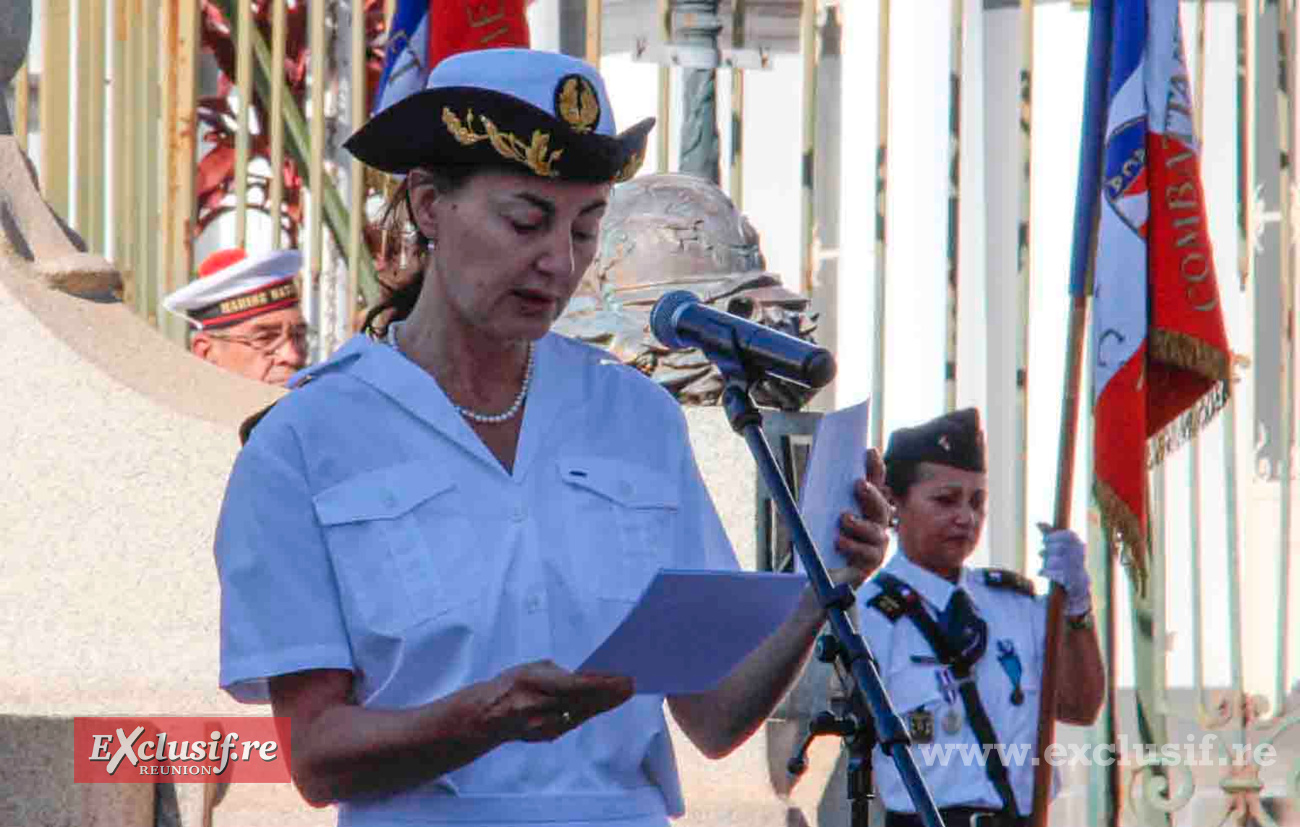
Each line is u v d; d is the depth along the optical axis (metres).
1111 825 12.96
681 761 11.05
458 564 6.31
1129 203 11.60
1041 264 20.19
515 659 6.29
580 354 6.80
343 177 18.09
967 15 20.47
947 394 13.95
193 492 11.19
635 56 14.17
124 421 11.28
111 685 11.02
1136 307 11.58
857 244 20.31
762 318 12.13
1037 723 11.19
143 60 16.67
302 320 16.52
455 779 6.30
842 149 20.41
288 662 6.20
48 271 12.05
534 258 6.27
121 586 11.18
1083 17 20.14
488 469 6.43
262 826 10.77
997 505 19.94
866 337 20.27
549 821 6.32
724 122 20.45
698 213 12.44
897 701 11.98
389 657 6.27
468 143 6.20
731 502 11.31
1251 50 17.36
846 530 6.61
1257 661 17.92
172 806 10.86
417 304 6.66
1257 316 18.25
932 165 20.16
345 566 6.28
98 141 16.64
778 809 10.65
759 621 5.87
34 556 11.28
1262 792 15.27
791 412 11.57
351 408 6.41
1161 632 14.63
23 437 11.40
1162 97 11.60
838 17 20.53
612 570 6.47
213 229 20.75
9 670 11.18
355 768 6.04
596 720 6.43
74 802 10.55
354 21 14.70
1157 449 11.91
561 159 6.20
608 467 6.61
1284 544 15.02
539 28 20.83
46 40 17.05
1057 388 19.92
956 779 11.89
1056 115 20.25
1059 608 10.72
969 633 12.05
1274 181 18.14
